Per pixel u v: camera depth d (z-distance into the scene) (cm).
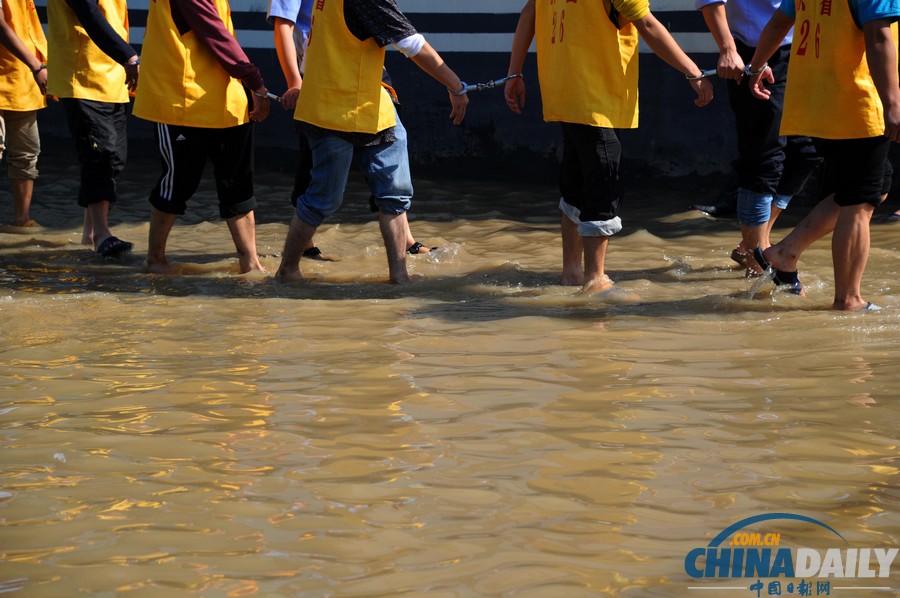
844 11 581
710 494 337
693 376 467
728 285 702
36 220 986
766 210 719
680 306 624
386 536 310
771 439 385
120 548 304
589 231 661
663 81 1145
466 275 746
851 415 409
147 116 732
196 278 742
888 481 345
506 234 930
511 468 361
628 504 330
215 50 717
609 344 529
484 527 315
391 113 707
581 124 649
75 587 281
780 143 710
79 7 779
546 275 748
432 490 343
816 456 368
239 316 607
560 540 306
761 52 672
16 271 765
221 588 280
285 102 750
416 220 1008
